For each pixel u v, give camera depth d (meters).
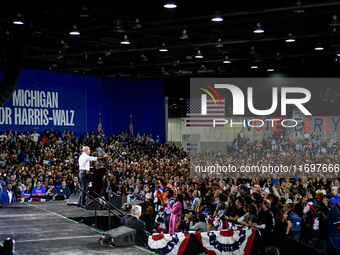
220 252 10.77
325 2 16.19
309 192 13.26
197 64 33.75
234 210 12.10
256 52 26.91
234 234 10.88
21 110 28.83
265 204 11.18
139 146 34.47
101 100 34.34
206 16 17.89
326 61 30.61
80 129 32.53
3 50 23.25
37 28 20.27
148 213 13.76
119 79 35.62
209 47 26.97
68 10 17.69
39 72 30.03
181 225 12.70
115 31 21.14
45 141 29.02
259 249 10.95
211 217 12.08
